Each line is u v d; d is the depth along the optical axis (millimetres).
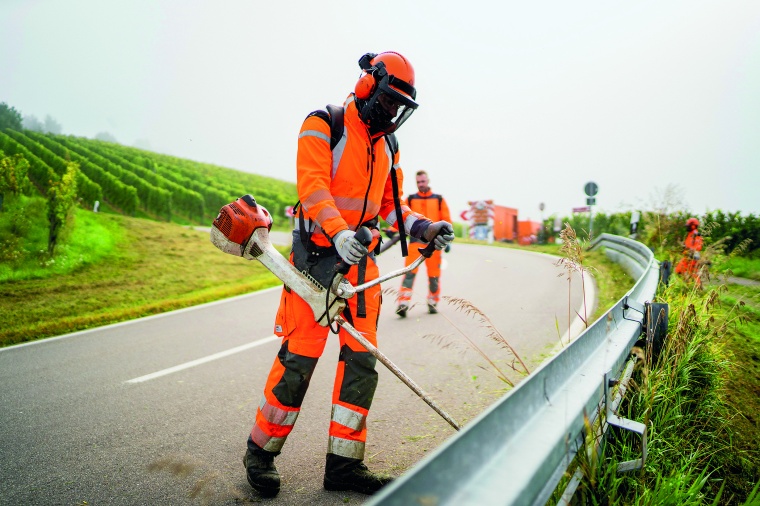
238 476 2674
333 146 2355
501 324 6078
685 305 4062
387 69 2289
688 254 6109
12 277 9602
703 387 3479
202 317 6984
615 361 2305
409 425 3279
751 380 4109
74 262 10844
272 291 9172
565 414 1560
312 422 3396
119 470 2756
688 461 2562
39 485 2600
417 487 873
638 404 2773
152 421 3457
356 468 2461
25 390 4176
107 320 6922
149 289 9305
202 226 30312
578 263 3119
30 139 31156
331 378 4312
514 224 28578
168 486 2576
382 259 12602
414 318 6672
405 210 2660
